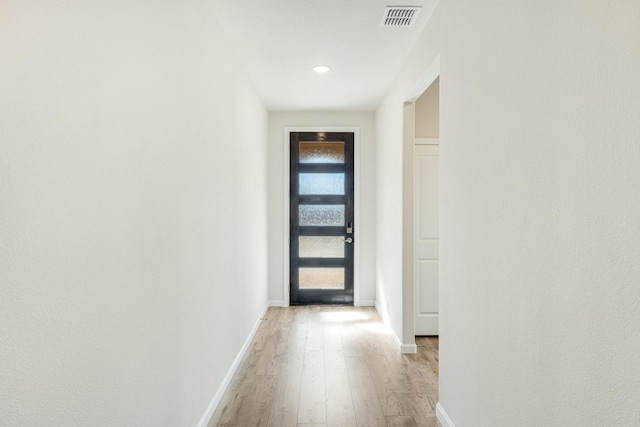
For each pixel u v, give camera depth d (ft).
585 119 3.51
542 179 4.16
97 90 3.82
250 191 12.36
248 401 8.37
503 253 5.02
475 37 5.91
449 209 7.06
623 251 3.08
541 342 4.18
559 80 3.87
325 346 11.90
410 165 11.35
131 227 4.50
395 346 11.93
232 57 9.80
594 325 3.39
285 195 16.90
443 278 7.39
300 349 11.64
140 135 4.73
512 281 4.79
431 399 8.48
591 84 3.43
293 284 17.10
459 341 6.56
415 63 9.86
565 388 3.78
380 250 15.37
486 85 5.52
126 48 4.39
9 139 2.79
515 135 4.72
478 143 5.81
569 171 3.72
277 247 16.96
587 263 3.48
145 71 4.87
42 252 3.09
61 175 3.30
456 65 6.73
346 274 17.06
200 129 7.12
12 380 2.81
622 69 3.09
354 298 16.96
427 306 13.06
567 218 3.75
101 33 3.89
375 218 16.70
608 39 3.23
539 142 4.21
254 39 9.62
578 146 3.59
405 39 9.67
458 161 6.64
